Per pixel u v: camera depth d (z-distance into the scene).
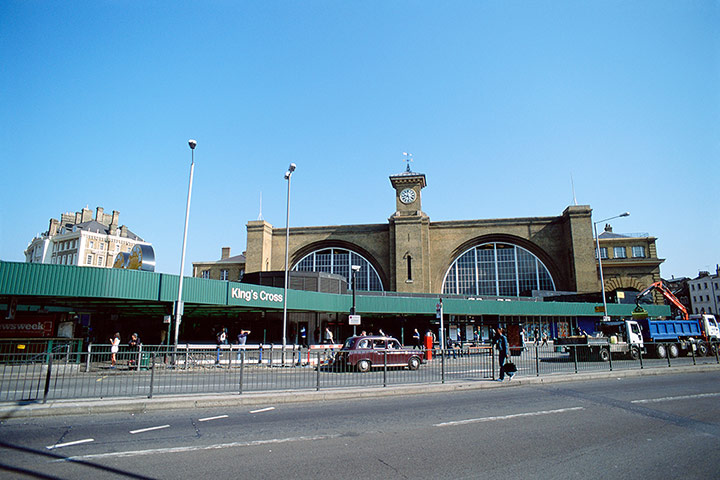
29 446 7.61
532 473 6.32
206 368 16.36
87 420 9.73
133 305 28.55
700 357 27.45
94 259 84.88
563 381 16.41
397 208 52.97
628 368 19.42
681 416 10.27
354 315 27.75
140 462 6.74
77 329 25.69
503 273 51.94
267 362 22.61
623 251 53.25
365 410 10.89
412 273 49.28
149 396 11.73
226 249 70.31
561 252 50.50
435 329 38.81
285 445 7.71
